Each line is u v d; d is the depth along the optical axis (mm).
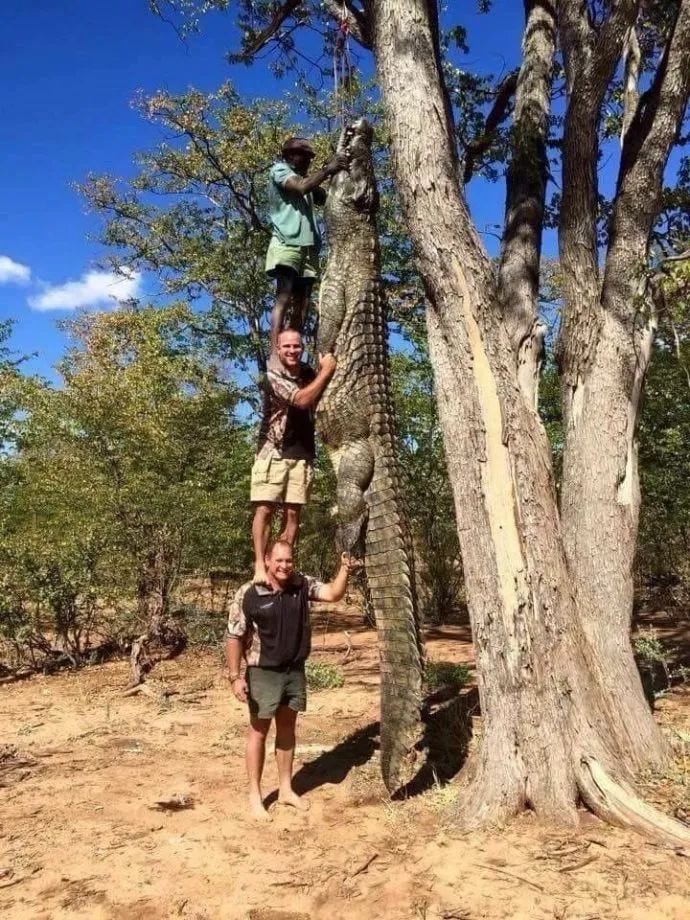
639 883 3902
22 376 11742
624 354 6242
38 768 6164
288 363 5422
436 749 6289
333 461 5727
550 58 7023
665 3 8250
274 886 4059
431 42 5570
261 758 5164
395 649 5289
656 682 8375
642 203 6359
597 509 6031
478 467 5145
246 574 12227
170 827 4871
